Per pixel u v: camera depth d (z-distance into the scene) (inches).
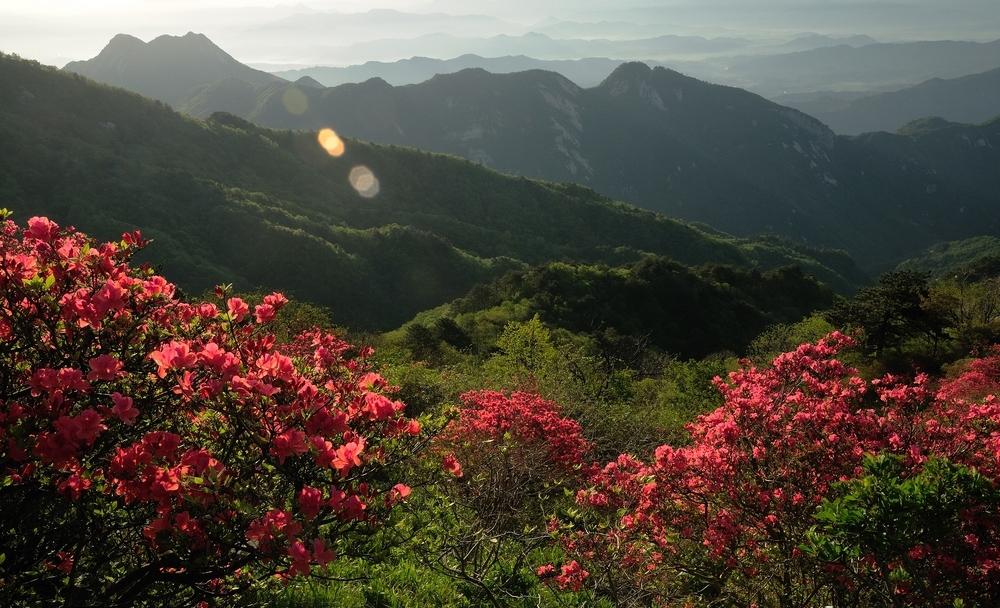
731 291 3240.7
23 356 128.5
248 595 145.6
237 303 145.1
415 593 225.3
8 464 113.5
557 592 238.8
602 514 249.9
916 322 1224.8
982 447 219.6
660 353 1770.4
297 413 123.6
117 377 125.8
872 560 165.9
